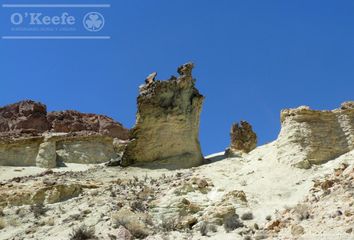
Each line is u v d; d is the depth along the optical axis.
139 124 41.03
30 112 75.06
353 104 34.59
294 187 28.92
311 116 34.12
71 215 27.42
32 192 30.86
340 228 18.86
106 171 38.47
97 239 23.81
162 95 41.84
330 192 22.73
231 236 22.47
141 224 25.20
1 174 42.19
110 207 27.73
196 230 24.22
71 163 47.72
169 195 28.55
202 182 30.41
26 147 47.38
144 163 40.12
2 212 29.16
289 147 32.84
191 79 43.22
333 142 32.84
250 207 26.39
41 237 25.28
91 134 52.47
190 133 41.25
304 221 20.80
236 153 41.28
